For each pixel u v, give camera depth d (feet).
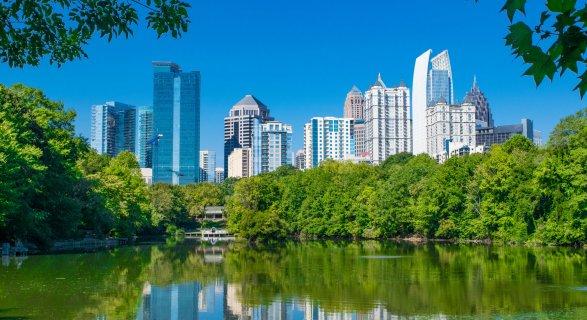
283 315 102.27
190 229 566.77
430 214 323.16
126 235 337.31
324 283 141.38
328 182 428.97
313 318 99.35
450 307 105.81
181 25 40.88
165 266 188.24
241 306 110.83
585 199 228.63
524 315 96.89
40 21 41.45
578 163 234.17
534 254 215.92
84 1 39.22
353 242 345.92
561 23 18.34
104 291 122.83
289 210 435.94
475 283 135.95
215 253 254.88
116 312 100.37
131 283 139.74
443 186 317.01
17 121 197.36
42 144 209.87
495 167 286.05
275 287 135.85
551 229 244.63
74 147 253.85
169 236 479.82
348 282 142.20
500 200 284.20
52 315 94.58
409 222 350.02
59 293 116.78
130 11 39.88
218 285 140.46
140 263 194.90
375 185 394.73
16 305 102.53
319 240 382.22
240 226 353.72
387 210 353.92
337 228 393.50
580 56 18.54
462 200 312.91
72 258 197.16
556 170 243.19
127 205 323.57
